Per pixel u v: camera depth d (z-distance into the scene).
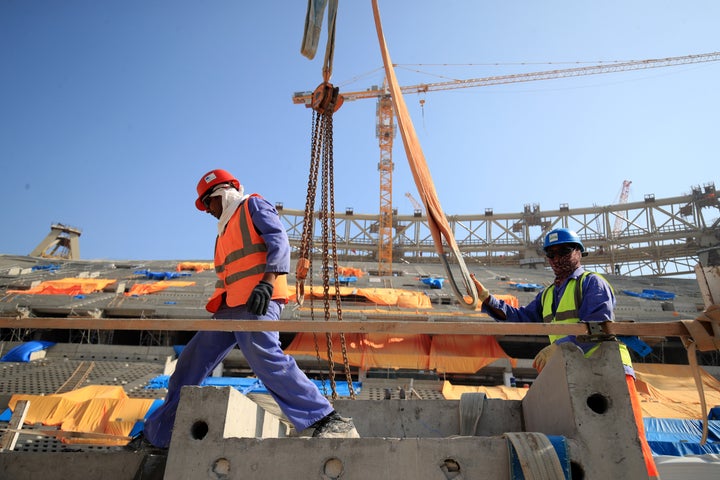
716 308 2.54
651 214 76.94
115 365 27.89
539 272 62.28
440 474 2.29
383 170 86.06
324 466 2.31
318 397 3.26
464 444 2.35
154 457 2.71
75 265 56.94
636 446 2.29
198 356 3.47
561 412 2.52
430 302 39.50
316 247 78.69
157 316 34.31
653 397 22.69
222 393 2.46
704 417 2.62
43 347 29.77
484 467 2.30
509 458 2.27
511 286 48.69
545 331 2.53
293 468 2.31
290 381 3.21
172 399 3.36
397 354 28.81
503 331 2.52
